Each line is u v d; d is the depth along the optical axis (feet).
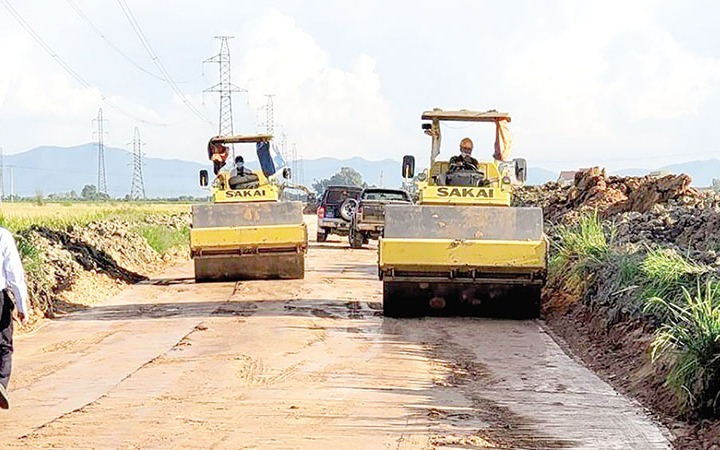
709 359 29.81
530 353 41.57
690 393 29.63
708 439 27.17
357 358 39.63
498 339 45.14
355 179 543.80
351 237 115.65
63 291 59.52
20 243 58.80
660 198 78.02
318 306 56.85
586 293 50.96
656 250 49.78
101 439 26.73
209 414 29.68
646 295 41.98
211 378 35.42
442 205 52.47
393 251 49.90
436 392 33.27
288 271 72.64
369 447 25.88
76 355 40.98
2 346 29.43
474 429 28.04
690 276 41.52
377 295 63.05
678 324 35.40
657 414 30.45
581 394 33.42
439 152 57.98
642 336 39.75
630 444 26.81
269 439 26.68
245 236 70.33
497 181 57.67
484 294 51.47
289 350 41.42
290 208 71.41
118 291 67.10
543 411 30.66
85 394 32.91
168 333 46.78
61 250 71.92
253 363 38.40
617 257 50.90
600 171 95.09
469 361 39.42
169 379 35.32
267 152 77.87
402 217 50.72
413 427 28.12
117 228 95.91
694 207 69.31
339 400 31.65
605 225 68.08
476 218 50.52
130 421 28.84
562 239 64.64
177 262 96.02
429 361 39.22
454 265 49.62
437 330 47.65
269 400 31.63
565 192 106.32
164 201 393.09
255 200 73.20
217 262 71.72
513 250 49.62
